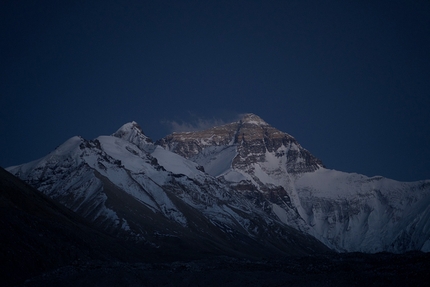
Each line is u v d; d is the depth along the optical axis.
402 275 198.12
